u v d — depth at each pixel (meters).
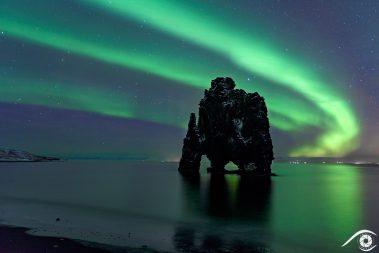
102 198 45.94
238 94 80.00
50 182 73.44
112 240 24.17
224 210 36.38
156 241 23.95
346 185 68.75
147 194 50.56
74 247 22.52
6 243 23.44
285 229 27.44
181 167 94.75
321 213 34.50
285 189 57.22
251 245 23.02
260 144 77.25
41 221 30.83
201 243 23.44
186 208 37.44
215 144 81.12
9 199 45.09
